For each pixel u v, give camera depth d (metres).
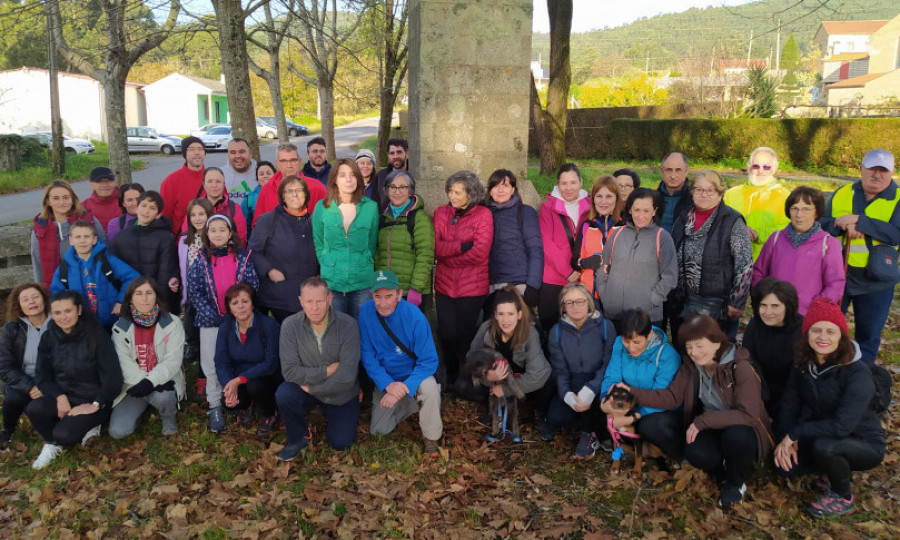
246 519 3.71
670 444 4.03
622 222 4.86
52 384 4.37
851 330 6.74
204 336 4.80
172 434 4.68
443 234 5.07
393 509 3.80
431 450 4.45
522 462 4.36
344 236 4.85
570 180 4.99
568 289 4.38
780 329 3.99
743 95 27.48
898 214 4.62
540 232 5.08
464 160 6.09
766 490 3.90
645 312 4.05
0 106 36.78
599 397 4.32
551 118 17.34
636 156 24.44
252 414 4.96
